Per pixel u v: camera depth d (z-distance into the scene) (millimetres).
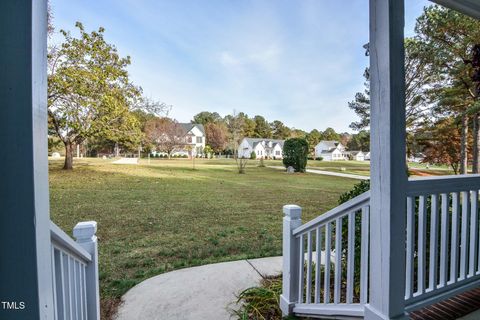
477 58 2068
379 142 1320
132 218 4816
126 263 2979
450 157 8148
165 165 18594
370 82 1359
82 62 11102
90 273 1501
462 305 1673
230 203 6254
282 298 1941
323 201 6609
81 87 10531
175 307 2078
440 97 7887
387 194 1288
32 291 672
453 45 7094
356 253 2070
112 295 2309
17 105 654
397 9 1251
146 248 3428
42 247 708
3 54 648
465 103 6750
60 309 994
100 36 11391
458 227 1697
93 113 11727
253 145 39219
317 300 1752
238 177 12523
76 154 25062
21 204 662
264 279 2549
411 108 8875
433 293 1582
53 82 10016
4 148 650
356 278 2092
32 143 670
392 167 1279
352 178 12914
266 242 3674
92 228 1520
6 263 657
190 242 3656
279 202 6426
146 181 9961
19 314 664
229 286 2412
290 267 1885
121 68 12344
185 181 10320
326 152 40219
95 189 7906
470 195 1769
